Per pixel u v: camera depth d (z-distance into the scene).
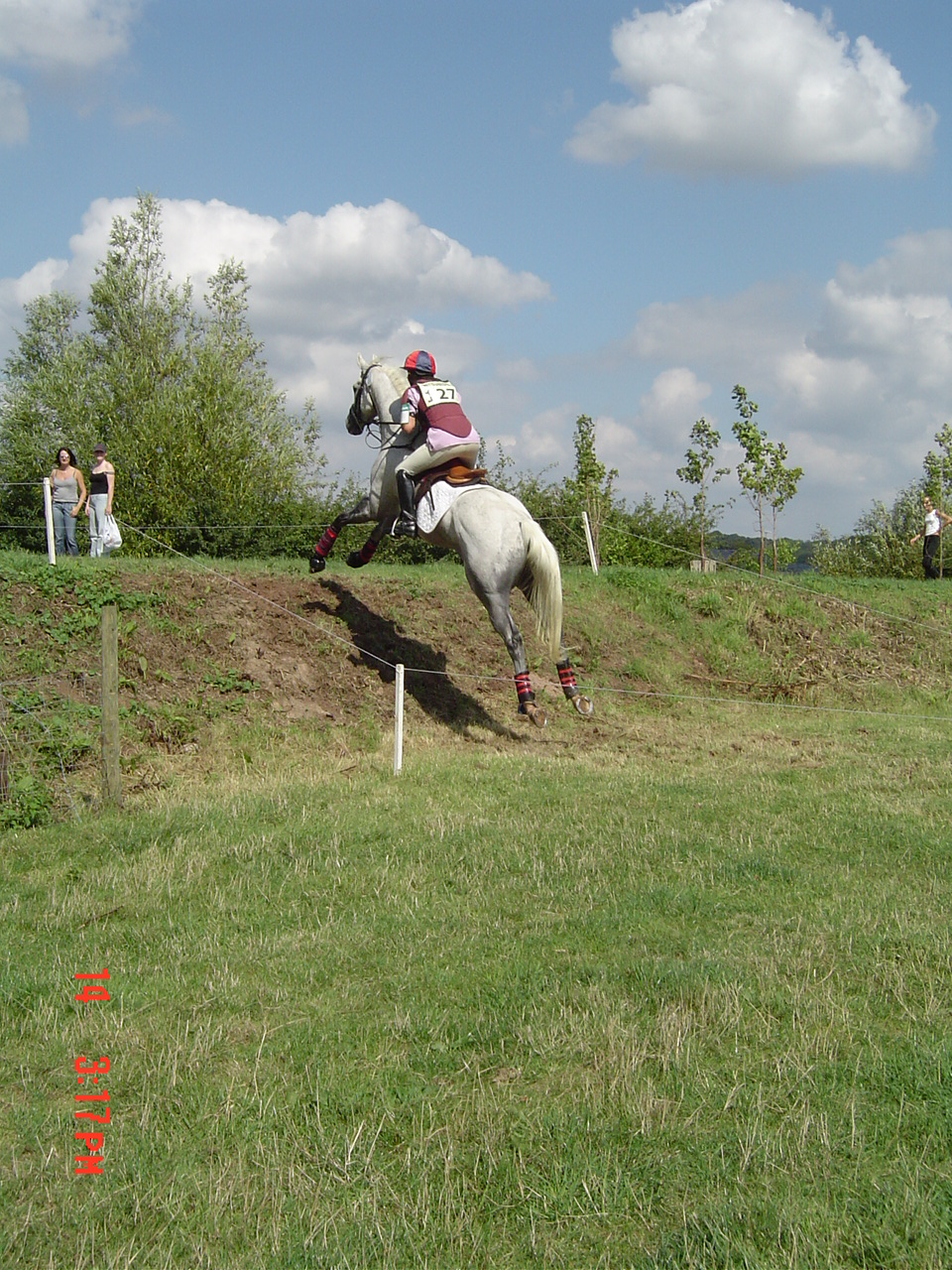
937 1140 4.30
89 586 12.08
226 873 7.66
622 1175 4.07
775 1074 4.80
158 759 10.52
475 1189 4.02
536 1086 4.75
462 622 15.24
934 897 7.23
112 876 7.48
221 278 38.94
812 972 5.86
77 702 10.65
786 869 7.73
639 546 28.77
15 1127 4.48
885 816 9.49
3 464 33.03
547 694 14.45
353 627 13.83
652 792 10.26
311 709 12.15
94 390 34.00
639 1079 4.76
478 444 12.17
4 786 8.79
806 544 43.97
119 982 5.78
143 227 38.72
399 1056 4.99
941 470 33.78
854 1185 4.00
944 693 17.55
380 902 7.07
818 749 13.12
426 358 12.35
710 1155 4.19
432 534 12.02
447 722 12.97
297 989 5.72
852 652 18.47
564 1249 3.69
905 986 5.70
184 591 12.86
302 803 9.44
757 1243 3.69
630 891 7.26
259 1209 3.91
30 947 6.28
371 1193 3.97
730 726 14.52
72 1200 3.97
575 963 6.00
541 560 11.73
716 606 18.53
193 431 26.89
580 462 27.27
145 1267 3.62
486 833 8.64
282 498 29.66
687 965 5.87
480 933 6.52
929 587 22.50
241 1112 4.51
